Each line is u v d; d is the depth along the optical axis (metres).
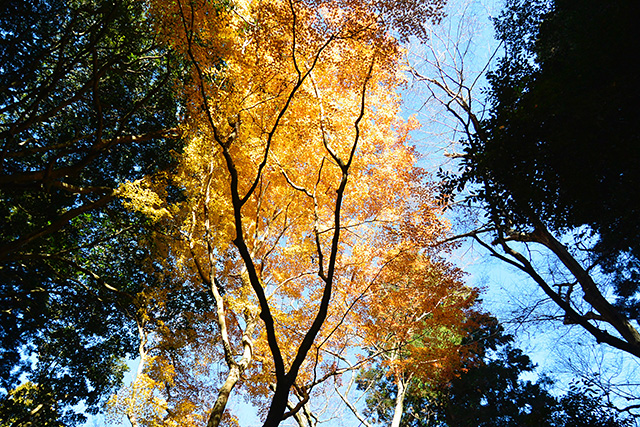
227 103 8.82
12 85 10.68
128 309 12.85
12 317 12.77
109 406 9.21
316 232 7.50
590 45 6.47
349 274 12.36
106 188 12.04
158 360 11.23
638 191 6.64
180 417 10.19
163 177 12.87
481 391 17.23
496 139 7.43
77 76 12.80
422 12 6.99
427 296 11.98
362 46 7.61
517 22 10.19
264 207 12.42
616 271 10.91
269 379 9.38
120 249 13.55
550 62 7.55
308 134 9.59
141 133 14.15
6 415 12.62
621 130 6.21
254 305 9.70
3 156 9.68
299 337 11.01
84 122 13.26
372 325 11.93
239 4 10.82
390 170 12.78
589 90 6.36
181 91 9.52
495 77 8.55
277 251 12.51
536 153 7.10
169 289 13.12
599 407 7.87
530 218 7.88
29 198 12.02
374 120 11.76
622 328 9.52
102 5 10.35
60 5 11.71
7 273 11.79
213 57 8.66
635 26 6.04
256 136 10.08
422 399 18.02
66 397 13.73
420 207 11.95
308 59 8.21
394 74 8.58
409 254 10.91
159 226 12.16
